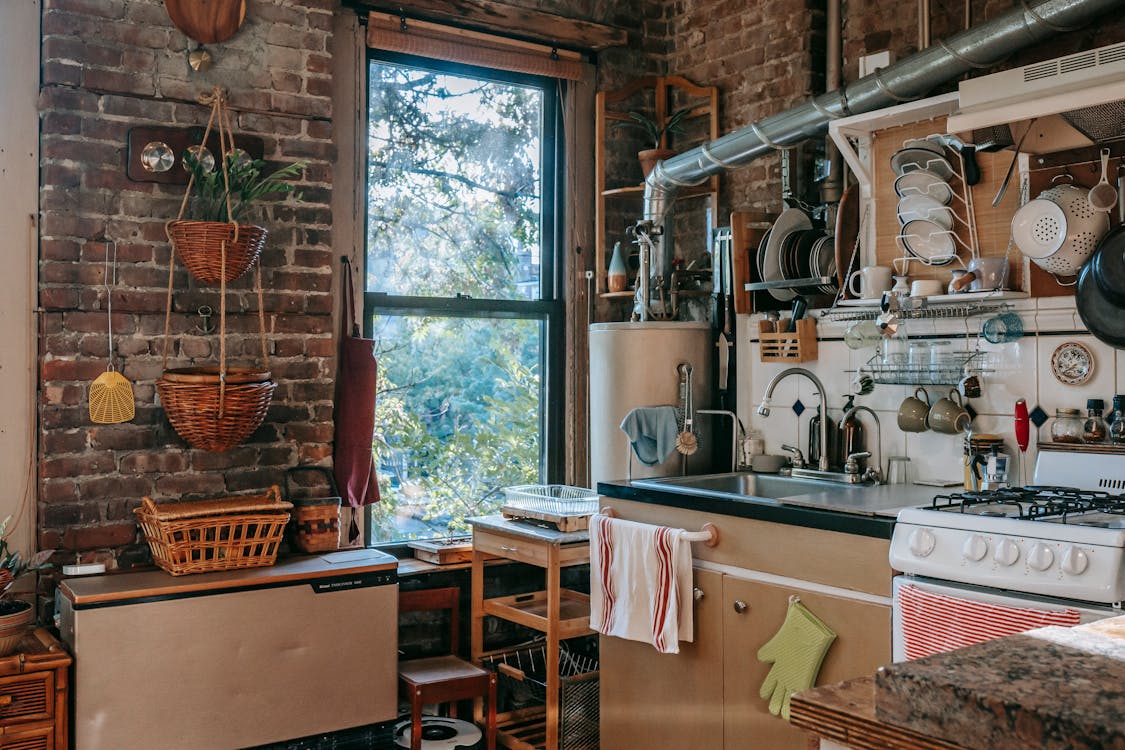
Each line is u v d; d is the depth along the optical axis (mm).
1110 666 922
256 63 3459
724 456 3922
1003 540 2271
